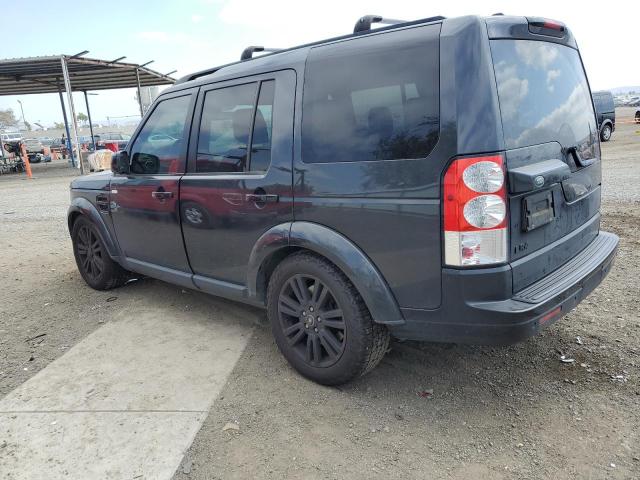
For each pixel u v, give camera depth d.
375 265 2.59
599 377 2.91
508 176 2.27
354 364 2.78
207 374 3.20
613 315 3.70
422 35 2.40
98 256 4.89
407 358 3.27
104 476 2.31
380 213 2.51
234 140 3.29
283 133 2.95
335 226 2.71
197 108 3.59
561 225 2.74
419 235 2.40
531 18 2.61
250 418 2.71
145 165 4.06
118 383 3.14
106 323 4.14
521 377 2.97
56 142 43.03
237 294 3.46
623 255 5.05
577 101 3.03
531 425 2.53
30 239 7.81
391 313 2.57
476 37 2.26
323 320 2.89
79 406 2.89
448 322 2.41
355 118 2.62
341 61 2.71
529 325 2.29
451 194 2.26
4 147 26.88
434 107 2.31
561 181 2.69
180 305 4.47
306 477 2.26
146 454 2.45
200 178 3.51
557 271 2.68
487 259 2.27
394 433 2.54
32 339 3.90
